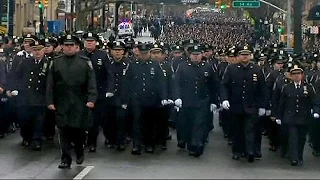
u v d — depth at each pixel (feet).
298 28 98.22
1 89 59.41
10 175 44.98
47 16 203.82
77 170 46.57
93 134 55.72
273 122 60.13
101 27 247.09
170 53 73.67
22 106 56.29
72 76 45.21
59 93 45.39
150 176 44.88
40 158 52.06
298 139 53.16
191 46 55.57
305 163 54.49
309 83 57.21
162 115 57.21
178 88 54.85
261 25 217.15
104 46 64.18
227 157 55.42
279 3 199.31
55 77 45.44
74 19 206.59
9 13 154.20
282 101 53.67
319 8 131.34
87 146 56.80
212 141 65.36
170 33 225.56
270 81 61.77
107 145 59.41
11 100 61.62
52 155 53.52
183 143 58.65
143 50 55.88
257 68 53.42
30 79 56.13
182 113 55.47
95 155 54.24
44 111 56.24
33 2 199.00
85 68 45.50
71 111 45.29
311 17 132.26
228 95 53.42
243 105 53.01
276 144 60.90
